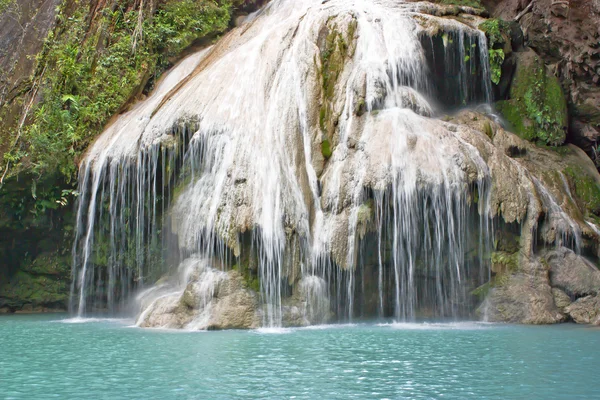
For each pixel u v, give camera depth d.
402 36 13.03
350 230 10.52
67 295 14.68
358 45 12.60
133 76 15.89
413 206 10.62
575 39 14.57
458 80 13.94
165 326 9.98
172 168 12.16
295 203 10.70
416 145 10.90
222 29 17.31
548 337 8.40
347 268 10.43
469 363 6.41
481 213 10.84
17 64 16.75
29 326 10.77
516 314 10.48
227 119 11.93
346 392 5.11
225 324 9.63
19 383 5.60
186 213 11.52
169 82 15.66
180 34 16.97
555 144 14.08
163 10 17.22
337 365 6.29
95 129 14.95
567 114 14.58
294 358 6.68
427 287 10.93
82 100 15.38
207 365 6.34
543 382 5.51
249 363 6.41
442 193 10.66
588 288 10.67
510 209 10.86
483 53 13.98
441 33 13.49
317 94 11.84
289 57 12.45
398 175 10.64
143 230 12.41
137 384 5.47
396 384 5.40
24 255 14.79
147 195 12.29
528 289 10.60
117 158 12.74
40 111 15.28
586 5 14.02
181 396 5.00
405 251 10.72
